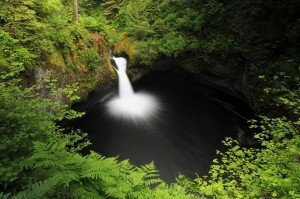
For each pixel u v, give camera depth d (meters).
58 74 11.25
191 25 16.69
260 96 11.52
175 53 16.22
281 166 5.31
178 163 10.77
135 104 15.25
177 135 12.62
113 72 14.91
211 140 12.21
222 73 14.79
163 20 17.86
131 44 16.98
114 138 12.24
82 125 12.86
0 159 3.74
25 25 10.53
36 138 4.53
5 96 4.91
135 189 4.04
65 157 3.77
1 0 10.15
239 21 14.71
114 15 20.83
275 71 11.02
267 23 12.93
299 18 11.48
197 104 15.34
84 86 12.78
